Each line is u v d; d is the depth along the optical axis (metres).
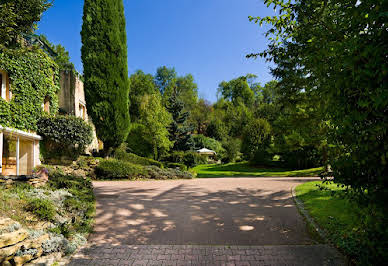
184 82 50.81
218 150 32.09
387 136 2.23
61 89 14.84
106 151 14.76
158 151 21.03
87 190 7.30
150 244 4.21
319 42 3.26
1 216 3.65
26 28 5.27
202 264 3.36
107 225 5.18
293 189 8.98
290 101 8.60
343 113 2.61
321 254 3.60
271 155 24.38
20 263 2.97
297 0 3.84
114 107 14.46
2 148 8.80
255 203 6.96
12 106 9.20
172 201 7.23
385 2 2.05
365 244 2.70
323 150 14.80
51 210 4.30
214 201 7.23
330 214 5.28
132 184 10.82
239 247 3.95
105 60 14.40
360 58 2.24
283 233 4.66
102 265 3.31
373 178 2.58
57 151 11.76
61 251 3.61
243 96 50.84
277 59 4.20
